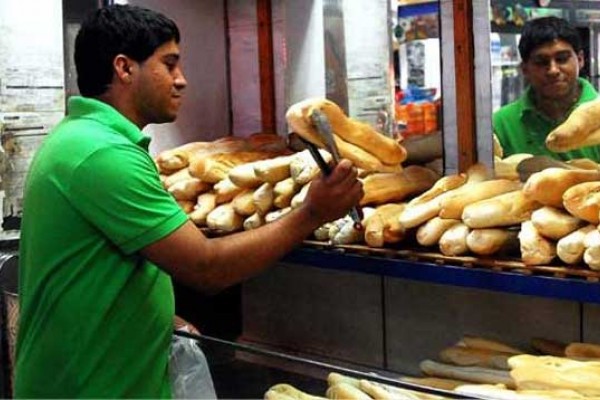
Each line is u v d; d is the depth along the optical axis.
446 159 2.36
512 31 2.26
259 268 1.78
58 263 1.73
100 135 1.71
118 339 1.75
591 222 1.69
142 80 1.82
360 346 2.66
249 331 2.99
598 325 2.12
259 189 2.25
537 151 2.23
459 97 2.32
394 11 2.50
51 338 1.77
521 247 1.76
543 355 2.09
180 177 2.51
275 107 2.95
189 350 1.90
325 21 2.71
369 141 2.08
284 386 1.78
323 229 2.15
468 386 1.83
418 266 1.95
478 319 2.36
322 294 2.76
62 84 2.85
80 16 2.87
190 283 1.73
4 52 2.73
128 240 1.69
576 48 2.21
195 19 3.00
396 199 2.16
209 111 3.06
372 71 2.58
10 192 2.78
